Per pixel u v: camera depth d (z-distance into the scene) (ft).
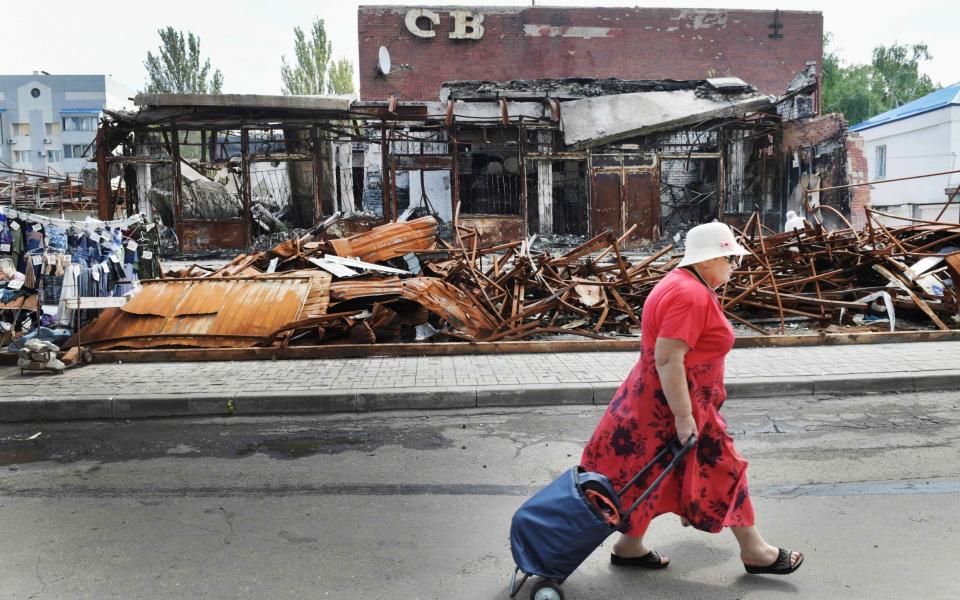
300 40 174.91
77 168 225.76
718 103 78.89
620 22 103.60
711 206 86.69
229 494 14.17
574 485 9.67
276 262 32.63
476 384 21.29
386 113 70.90
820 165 72.18
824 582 10.24
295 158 71.77
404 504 13.55
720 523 10.01
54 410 19.98
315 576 10.67
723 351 9.80
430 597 10.02
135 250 29.73
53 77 223.10
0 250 25.86
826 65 184.44
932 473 14.60
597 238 31.86
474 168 87.20
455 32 101.24
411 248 34.68
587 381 21.54
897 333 27.02
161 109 68.33
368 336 26.73
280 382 21.77
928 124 114.11
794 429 17.85
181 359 25.20
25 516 13.12
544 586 9.62
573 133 76.74
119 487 14.64
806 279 31.96
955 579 10.24
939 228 33.24
